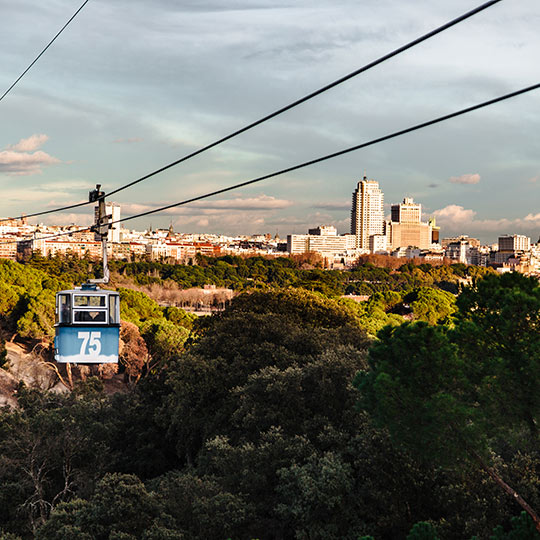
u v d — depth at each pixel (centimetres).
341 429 3600
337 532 3012
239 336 5138
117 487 3195
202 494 3344
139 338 9212
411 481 3031
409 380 2283
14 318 10138
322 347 4734
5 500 3909
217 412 4544
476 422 2205
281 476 3162
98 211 2336
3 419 4288
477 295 2420
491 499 2784
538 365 2123
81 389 5503
